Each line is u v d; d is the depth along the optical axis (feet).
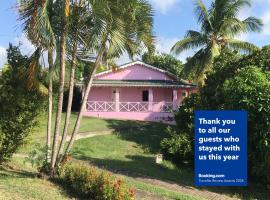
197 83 118.01
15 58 49.47
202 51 119.34
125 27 44.24
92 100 129.18
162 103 130.93
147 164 65.77
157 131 97.04
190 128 68.49
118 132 92.58
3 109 48.49
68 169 44.73
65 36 43.75
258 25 115.75
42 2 40.86
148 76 131.64
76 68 48.42
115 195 38.96
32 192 39.60
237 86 53.16
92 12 41.55
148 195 45.93
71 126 93.56
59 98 45.83
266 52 62.23
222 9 116.98
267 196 53.42
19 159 56.54
